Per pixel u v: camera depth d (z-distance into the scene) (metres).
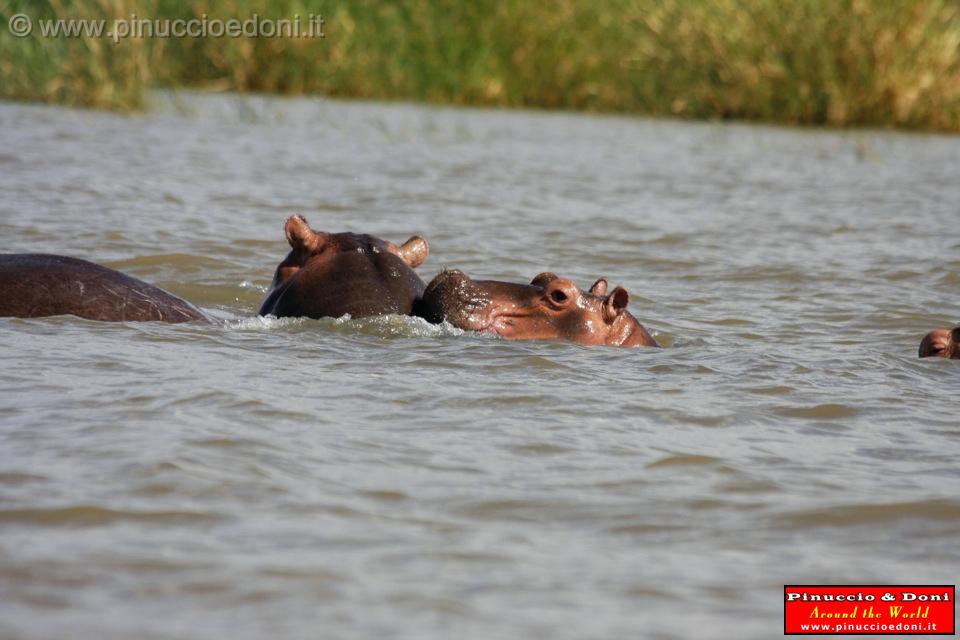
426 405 23.80
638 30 103.88
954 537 18.28
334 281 31.17
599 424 23.17
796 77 99.19
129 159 61.50
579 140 83.25
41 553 16.27
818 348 31.66
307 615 14.90
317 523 17.73
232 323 30.44
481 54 105.06
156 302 30.36
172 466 19.36
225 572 15.97
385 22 104.56
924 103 96.88
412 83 104.25
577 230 49.72
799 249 47.41
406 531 17.62
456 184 60.78
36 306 29.20
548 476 20.19
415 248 33.06
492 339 29.75
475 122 91.25
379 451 20.92
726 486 20.05
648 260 44.50
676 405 24.78
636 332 31.23
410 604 15.32
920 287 41.22
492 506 18.77
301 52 102.25
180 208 49.81
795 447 22.44
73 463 19.41
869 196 61.94
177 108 85.06
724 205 57.97
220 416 22.12
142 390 23.47
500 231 48.78
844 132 94.75
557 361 27.75
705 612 15.52
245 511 18.00
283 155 67.62
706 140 86.50
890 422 24.33
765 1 100.12
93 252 40.53
